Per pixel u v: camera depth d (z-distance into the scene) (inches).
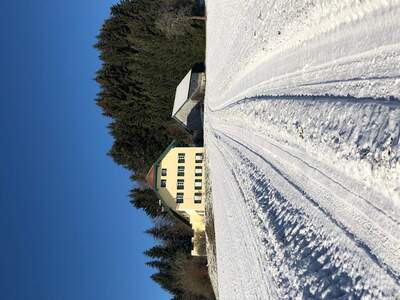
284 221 418.0
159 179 1520.7
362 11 329.4
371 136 285.7
